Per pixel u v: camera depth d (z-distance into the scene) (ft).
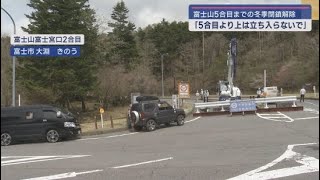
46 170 42.83
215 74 362.74
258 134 71.92
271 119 99.09
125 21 301.22
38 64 125.90
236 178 36.17
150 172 39.81
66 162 48.37
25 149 66.13
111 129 89.71
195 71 392.47
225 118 106.22
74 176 38.88
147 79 244.63
